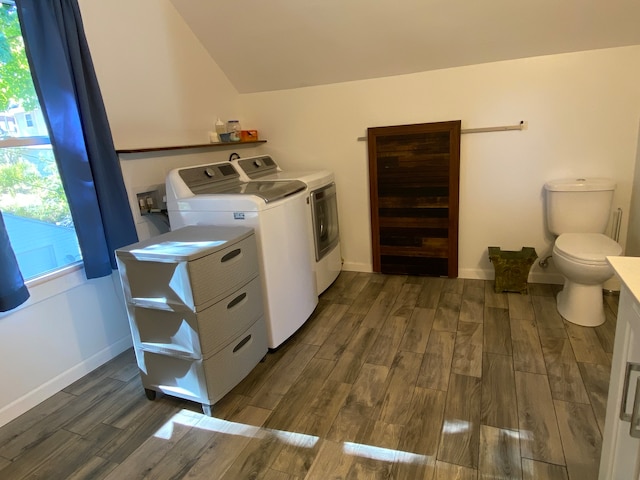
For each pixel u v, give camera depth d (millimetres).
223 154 3359
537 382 1957
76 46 2072
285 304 2381
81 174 2111
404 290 3125
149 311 1873
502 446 1596
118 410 1991
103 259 2240
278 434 1751
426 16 2537
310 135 3459
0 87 1960
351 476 1516
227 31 2936
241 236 1985
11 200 2025
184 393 1926
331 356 2305
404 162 3160
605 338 2291
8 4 1966
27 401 2023
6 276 1799
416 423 1750
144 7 2607
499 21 2498
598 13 2340
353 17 2625
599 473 1307
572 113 2734
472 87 2902
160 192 2758
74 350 2252
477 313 2678
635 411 915
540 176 2910
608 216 2660
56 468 1652
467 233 3197
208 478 1553
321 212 2941
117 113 2475
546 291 2939
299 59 3078
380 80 3123
